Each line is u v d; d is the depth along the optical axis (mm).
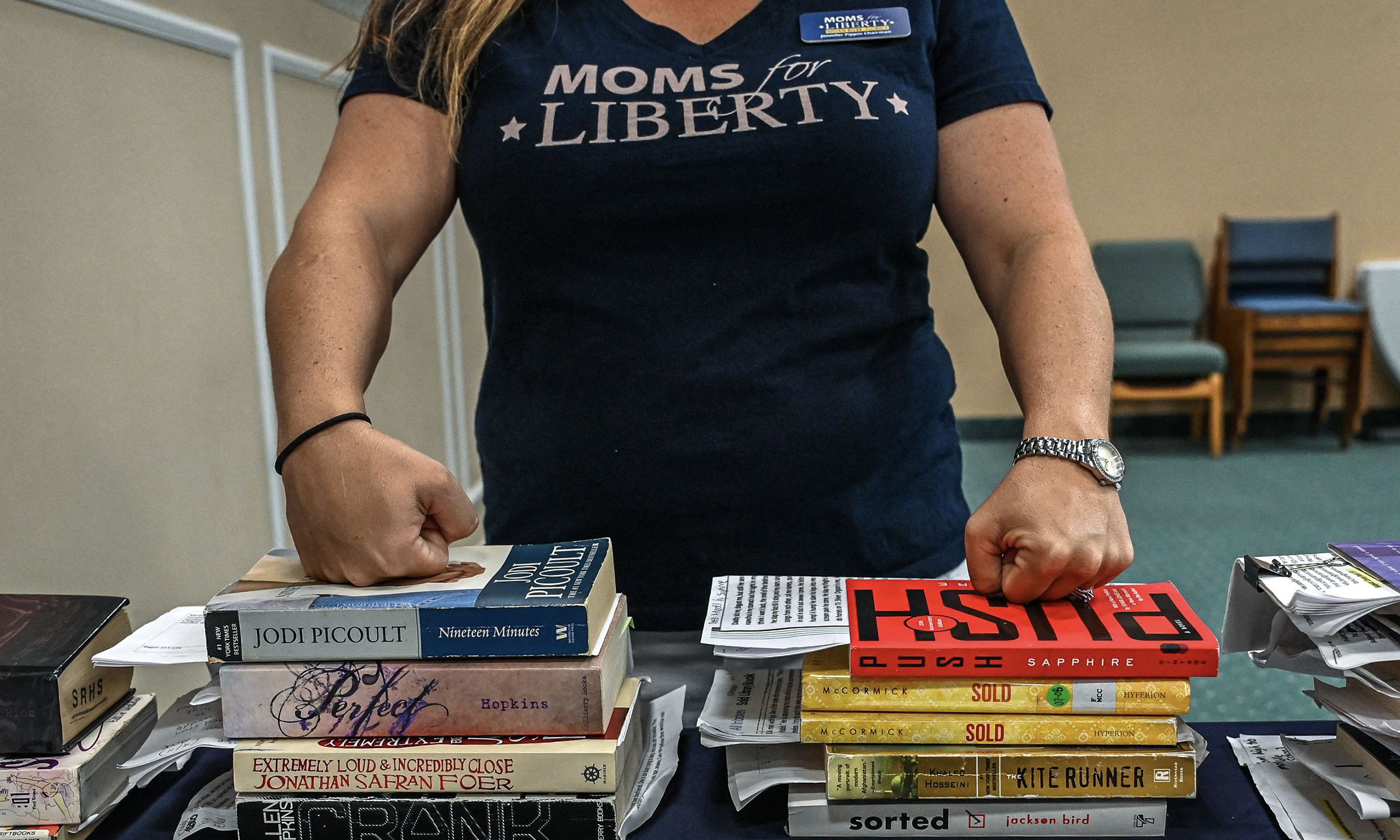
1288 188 4684
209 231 1474
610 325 802
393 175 788
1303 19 4555
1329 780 602
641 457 803
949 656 583
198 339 1433
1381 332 4613
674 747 674
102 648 645
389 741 590
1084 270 721
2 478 1023
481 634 582
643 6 827
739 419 796
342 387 646
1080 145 4711
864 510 822
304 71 1860
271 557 686
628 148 776
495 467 866
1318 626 575
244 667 594
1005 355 745
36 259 1088
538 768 575
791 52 800
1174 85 4633
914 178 791
